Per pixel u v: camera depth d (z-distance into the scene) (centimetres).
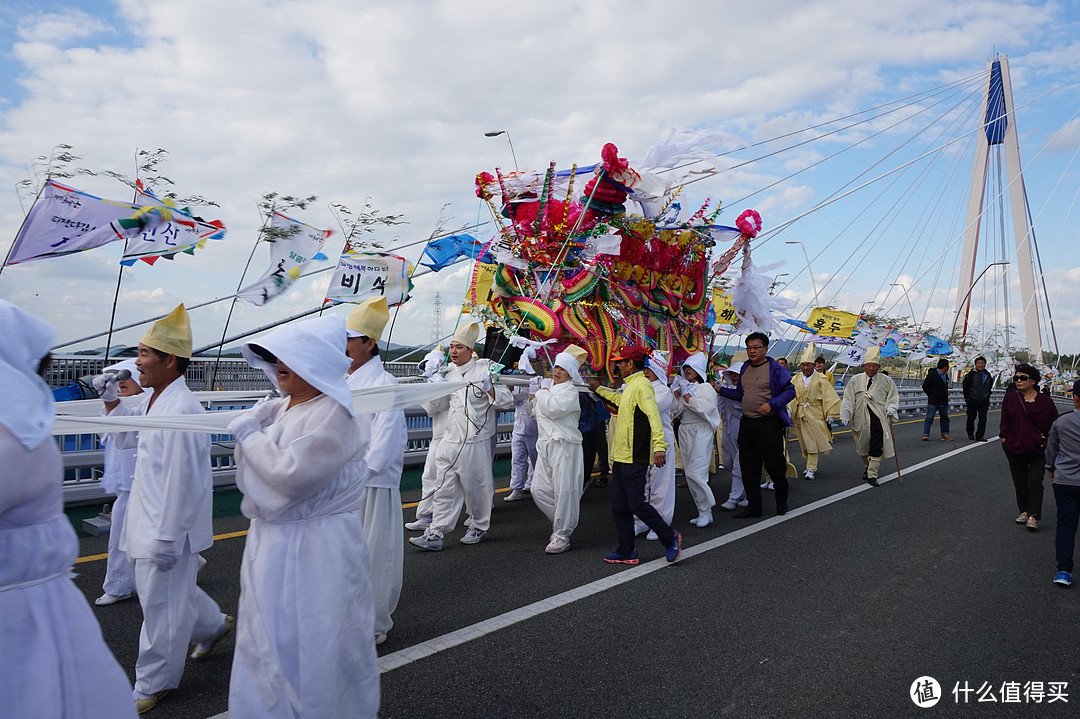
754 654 416
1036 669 406
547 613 471
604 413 945
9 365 194
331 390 254
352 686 267
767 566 592
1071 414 580
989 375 1590
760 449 779
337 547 265
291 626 252
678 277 855
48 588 205
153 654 332
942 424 1611
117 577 462
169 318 350
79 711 205
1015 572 595
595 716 340
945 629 462
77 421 245
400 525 421
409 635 429
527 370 713
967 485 1007
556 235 733
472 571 561
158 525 318
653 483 693
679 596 512
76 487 656
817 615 481
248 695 250
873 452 995
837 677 389
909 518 788
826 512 812
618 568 578
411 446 945
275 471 248
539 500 625
